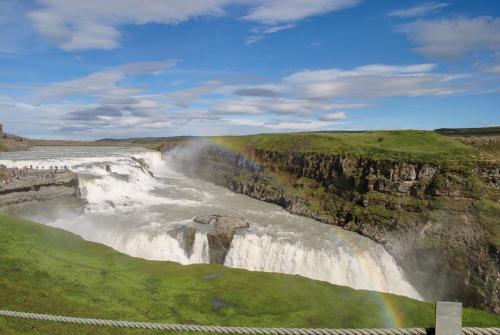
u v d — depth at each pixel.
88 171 76.50
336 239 54.34
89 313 26.14
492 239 46.25
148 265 38.25
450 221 50.91
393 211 57.00
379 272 49.59
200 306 30.67
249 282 35.94
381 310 32.03
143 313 28.47
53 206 57.12
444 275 46.75
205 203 71.94
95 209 62.34
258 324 28.64
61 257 36.56
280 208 70.25
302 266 49.56
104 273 34.50
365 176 64.31
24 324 21.17
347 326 29.19
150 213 62.62
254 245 52.03
